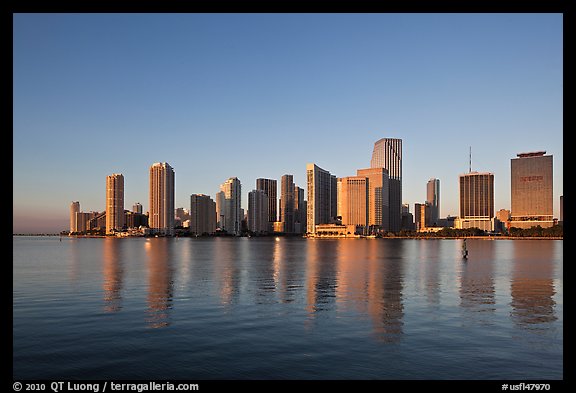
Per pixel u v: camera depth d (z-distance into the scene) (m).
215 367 29.03
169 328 38.56
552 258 139.88
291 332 37.16
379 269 97.81
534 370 28.31
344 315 43.94
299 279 76.19
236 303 50.97
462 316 43.25
